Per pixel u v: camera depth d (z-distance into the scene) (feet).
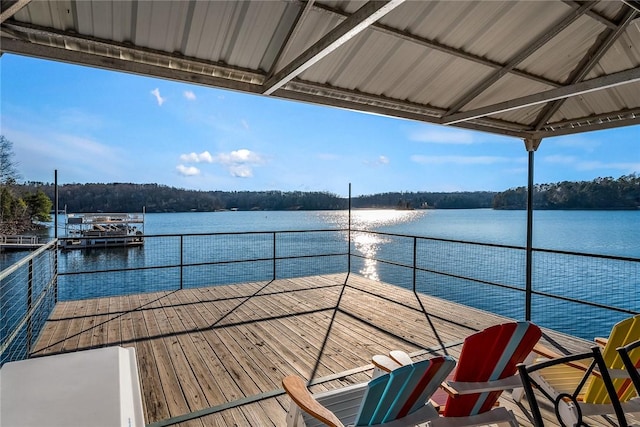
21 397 2.47
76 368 2.94
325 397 6.48
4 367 2.88
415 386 4.84
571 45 11.64
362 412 4.80
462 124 15.12
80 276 30.81
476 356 5.73
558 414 3.97
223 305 15.92
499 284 15.23
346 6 9.00
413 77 12.42
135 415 2.51
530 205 14.90
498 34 10.74
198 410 8.09
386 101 13.38
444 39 10.72
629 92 12.83
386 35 10.36
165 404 8.33
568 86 10.55
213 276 23.50
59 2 7.75
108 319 13.94
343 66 11.34
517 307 18.48
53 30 8.37
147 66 9.82
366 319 14.14
